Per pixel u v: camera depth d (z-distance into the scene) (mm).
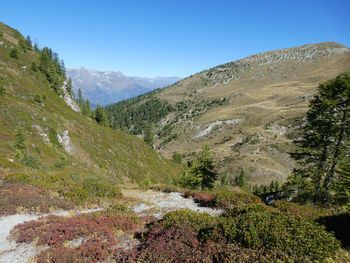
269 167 97625
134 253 6699
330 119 17266
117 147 61906
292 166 98500
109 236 7926
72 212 11469
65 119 56469
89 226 8422
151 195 19234
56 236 7488
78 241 7508
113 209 12258
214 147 139500
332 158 17266
